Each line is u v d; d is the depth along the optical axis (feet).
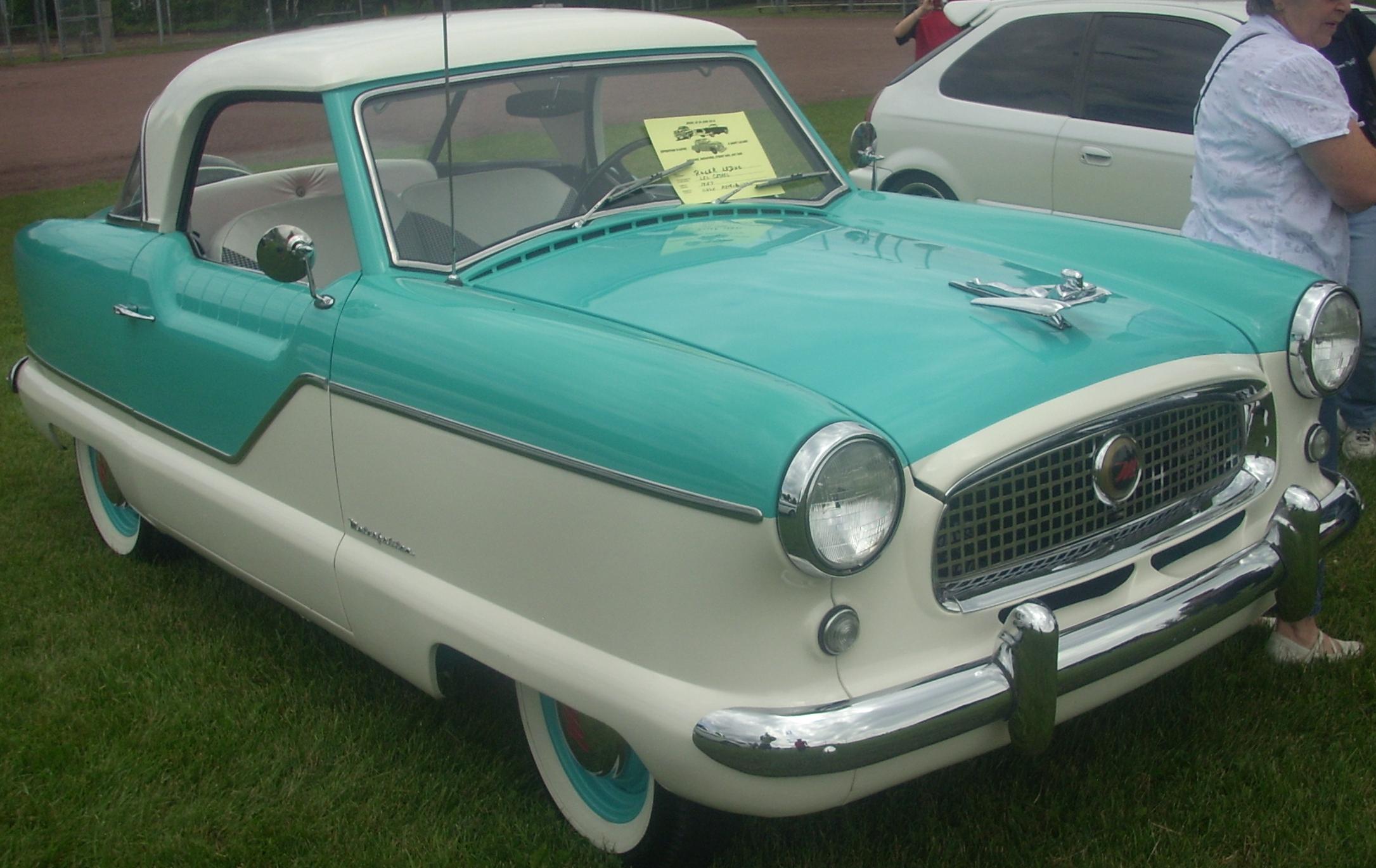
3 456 17.67
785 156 12.18
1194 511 8.55
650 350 7.67
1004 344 7.95
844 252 10.05
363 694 11.05
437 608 8.67
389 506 9.09
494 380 8.09
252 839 9.18
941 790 9.31
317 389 9.52
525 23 11.41
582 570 7.66
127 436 12.30
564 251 10.14
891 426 7.12
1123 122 19.31
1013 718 7.36
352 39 10.96
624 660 7.56
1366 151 10.19
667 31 11.95
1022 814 8.89
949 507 7.31
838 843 8.80
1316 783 9.14
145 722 10.76
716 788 7.19
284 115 10.61
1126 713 10.11
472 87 10.53
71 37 94.32
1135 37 19.36
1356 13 13.12
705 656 7.16
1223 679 10.50
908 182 22.41
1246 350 8.94
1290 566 8.84
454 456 8.38
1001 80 21.02
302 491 10.03
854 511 6.65
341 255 11.28
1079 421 7.54
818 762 6.86
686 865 8.30
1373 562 12.37
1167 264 9.87
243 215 11.60
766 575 6.84
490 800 9.46
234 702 10.98
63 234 13.41
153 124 12.20
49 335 13.52
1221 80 10.69
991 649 7.52
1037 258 10.26
